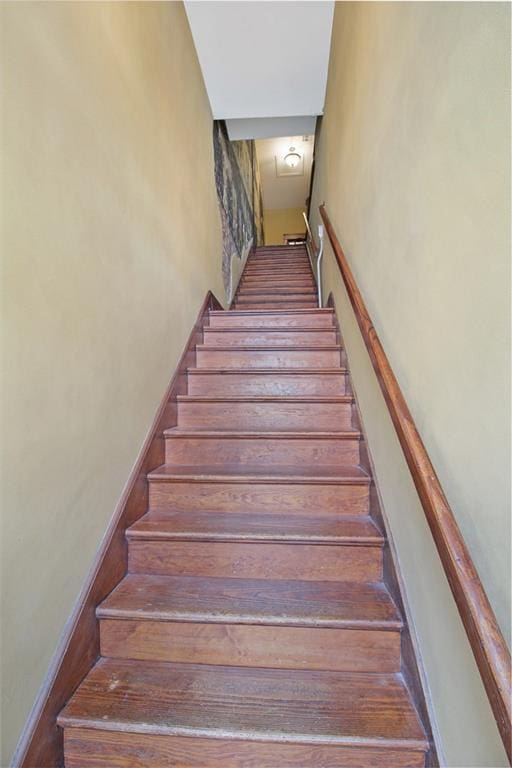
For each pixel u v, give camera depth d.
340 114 2.28
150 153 1.72
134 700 1.00
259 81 2.91
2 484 0.79
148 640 1.15
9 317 0.81
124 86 1.44
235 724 0.93
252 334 2.67
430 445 0.88
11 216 0.82
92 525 1.15
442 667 0.85
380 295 1.33
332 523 1.45
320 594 1.24
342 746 0.90
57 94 1.00
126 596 1.23
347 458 1.77
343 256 2.01
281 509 1.56
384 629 1.10
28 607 0.86
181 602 1.20
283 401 2.02
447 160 0.79
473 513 0.69
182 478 1.58
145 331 1.62
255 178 6.73
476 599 0.62
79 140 1.11
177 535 1.37
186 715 0.96
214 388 2.25
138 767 0.94
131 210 1.49
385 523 1.31
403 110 1.06
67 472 1.02
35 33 0.92
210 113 3.15
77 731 0.94
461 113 0.72
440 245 0.83
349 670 1.09
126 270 1.43
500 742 0.63
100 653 1.14
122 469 1.38
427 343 0.90
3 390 0.79
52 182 0.97
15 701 0.81
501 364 0.61
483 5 0.63
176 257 2.11
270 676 1.08
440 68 0.81
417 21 0.94
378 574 1.32
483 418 0.66
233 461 1.80
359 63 1.69
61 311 1.00
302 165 7.32
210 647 1.14
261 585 1.29
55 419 0.97
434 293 0.86
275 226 9.06
